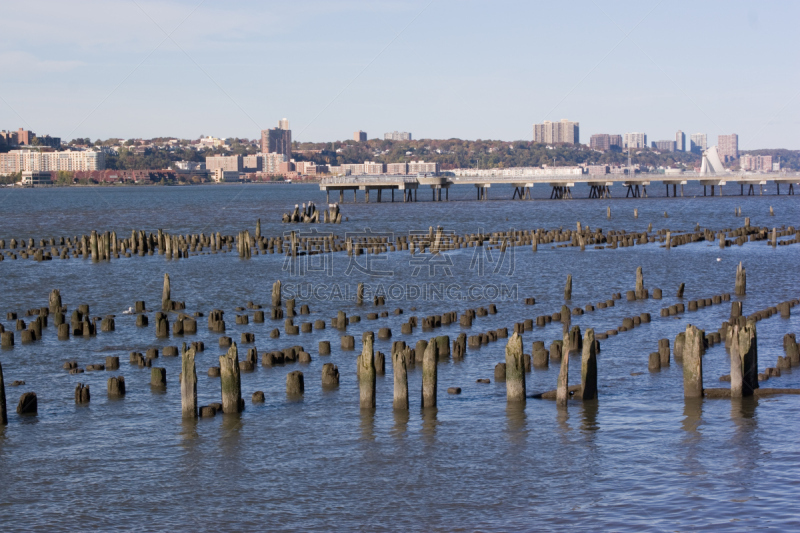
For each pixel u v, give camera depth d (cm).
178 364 3453
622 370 3212
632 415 2641
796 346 3209
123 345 3841
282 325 4288
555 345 3444
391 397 2912
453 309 4747
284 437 2516
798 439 2381
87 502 2092
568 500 2030
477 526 1909
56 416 2753
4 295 5506
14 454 2409
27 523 1984
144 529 1950
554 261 7019
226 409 2738
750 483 2089
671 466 2214
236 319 4334
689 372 2778
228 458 2356
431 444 2431
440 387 3027
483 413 2700
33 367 3422
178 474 2253
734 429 2480
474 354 3519
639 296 4997
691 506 1969
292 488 2153
